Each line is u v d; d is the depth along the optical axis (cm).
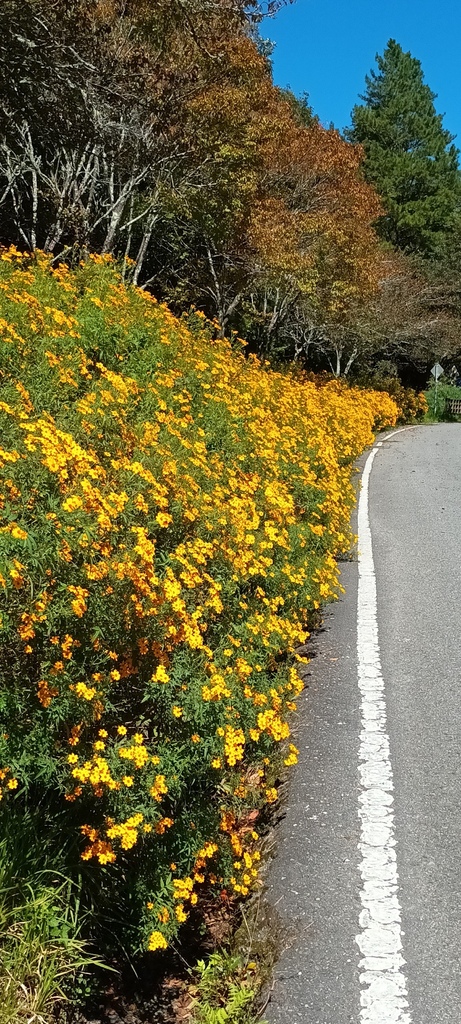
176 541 447
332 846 313
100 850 261
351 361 3244
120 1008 262
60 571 301
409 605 615
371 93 5431
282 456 780
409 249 4953
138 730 320
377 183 4894
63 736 286
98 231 1722
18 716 270
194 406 753
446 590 653
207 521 461
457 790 352
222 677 335
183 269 2094
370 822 328
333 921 274
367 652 516
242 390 943
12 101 1042
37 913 245
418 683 466
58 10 920
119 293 902
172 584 335
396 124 5222
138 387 686
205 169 1553
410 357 4219
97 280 917
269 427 845
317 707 434
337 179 2236
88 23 988
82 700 280
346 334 2917
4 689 264
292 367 2270
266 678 416
